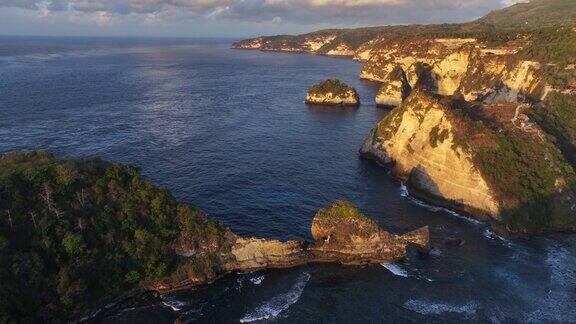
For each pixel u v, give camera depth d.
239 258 59.16
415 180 85.31
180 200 79.12
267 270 59.78
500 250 66.00
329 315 52.03
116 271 52.62
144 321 50.47
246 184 87.44
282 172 94.50
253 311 52.38
